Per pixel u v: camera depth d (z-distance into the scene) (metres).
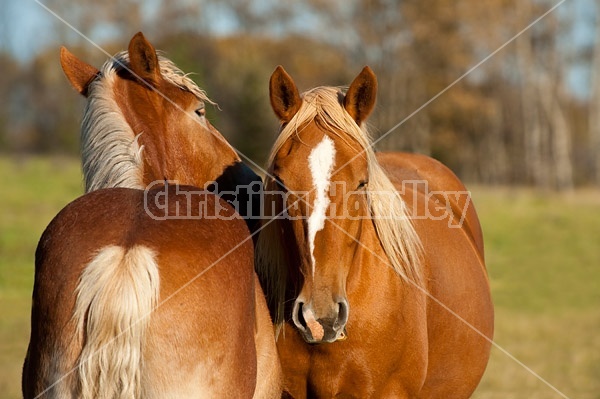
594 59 55.12
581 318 15.38
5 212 25.25
